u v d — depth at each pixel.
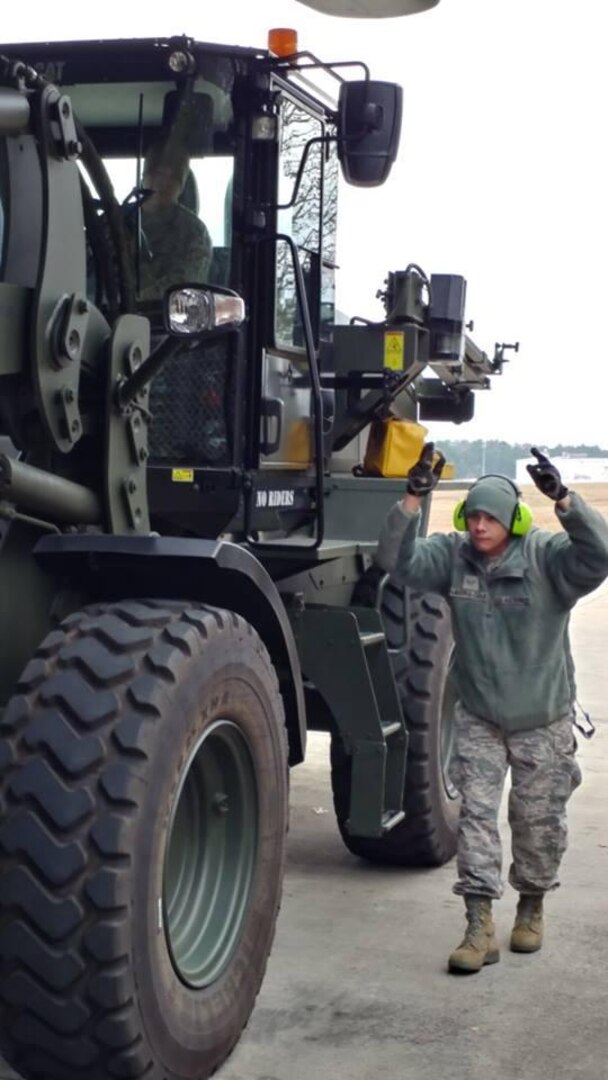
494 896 4.71
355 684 5.23
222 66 4.81
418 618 5.84
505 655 4.68
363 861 6.04
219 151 4.84
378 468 5.95
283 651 4.28
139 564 3.74
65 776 3.34
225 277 4.86
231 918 3.94
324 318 5.54
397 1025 4.22
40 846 3.30
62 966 3.28
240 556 3.83
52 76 4.88
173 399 4.84
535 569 4.66
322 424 5.15
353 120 4.91
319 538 4.93
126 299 4.63
